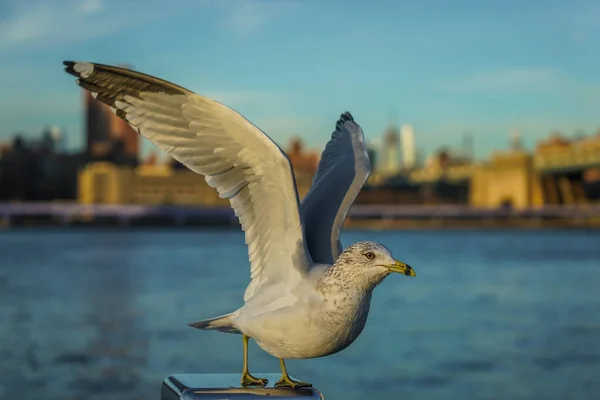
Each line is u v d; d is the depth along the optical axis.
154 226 175.50
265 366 21.11
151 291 40.78
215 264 63.31
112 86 4.19
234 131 4.33
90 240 117.69
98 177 188.25
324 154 5.78
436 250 91.62
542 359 22.56
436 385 19.03
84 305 34.56
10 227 170.75
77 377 19.42
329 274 4.35
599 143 174.00
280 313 4.32
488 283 48.34
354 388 18.73
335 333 4.32
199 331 27.00
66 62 4.11
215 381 3.85
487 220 180.75
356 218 182.12
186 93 4.27
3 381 18.92
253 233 4.55
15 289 41.53
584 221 185.88
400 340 26.06
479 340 26.00
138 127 4.27
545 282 48.84
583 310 34.28
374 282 4.36
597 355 23.09
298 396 3.53
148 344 24.23
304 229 4.67
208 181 4.44
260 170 4.42
